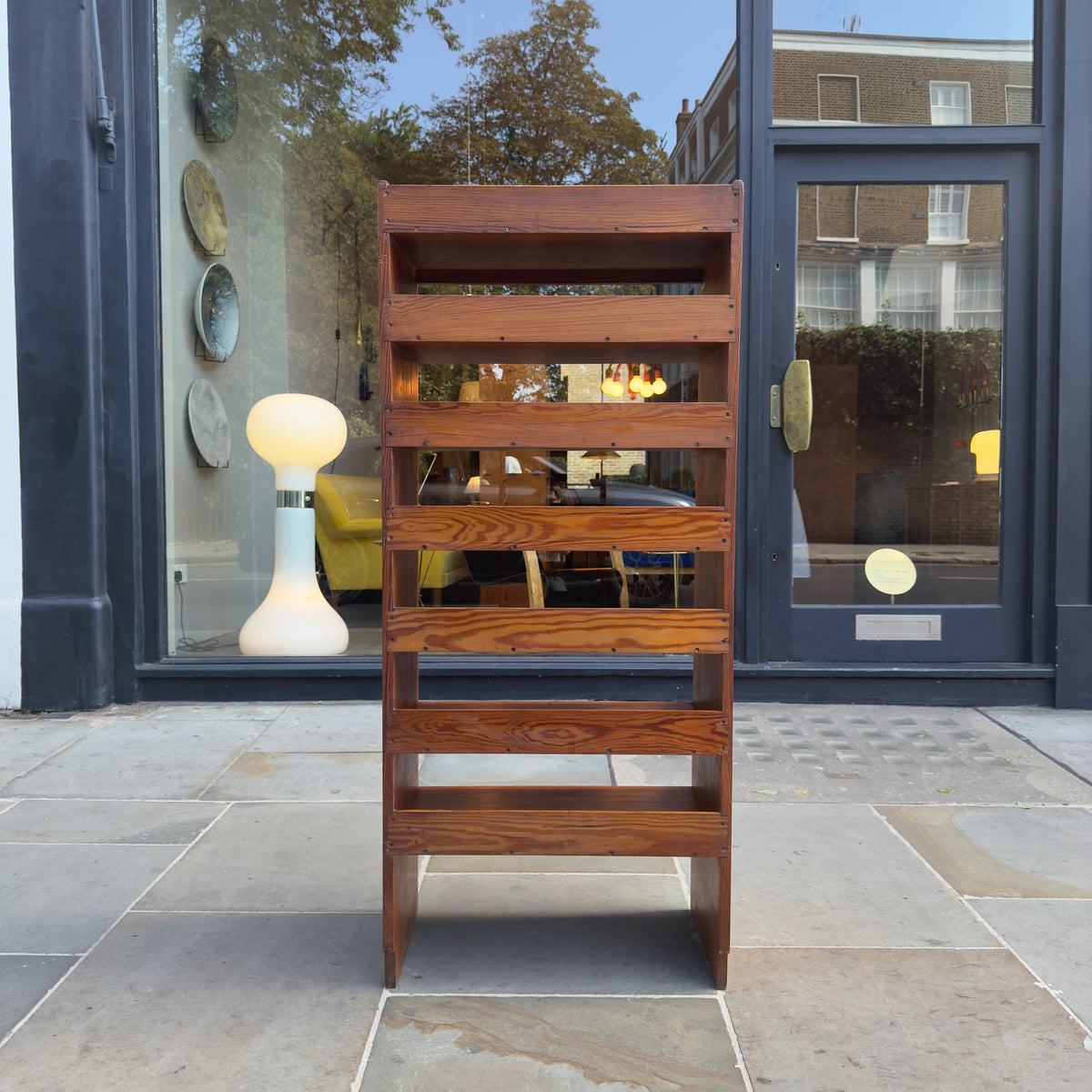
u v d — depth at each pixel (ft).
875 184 12.94
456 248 6.31
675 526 5.84
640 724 5.92
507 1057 5.08
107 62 12.58
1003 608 13.07
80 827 8.55
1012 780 9.83
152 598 13.19
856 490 13.12
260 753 10.76
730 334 5.78
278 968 6.07
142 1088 4.81
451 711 5.90
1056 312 12.69
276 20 16.07
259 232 16.38
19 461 12.53
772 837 8.30
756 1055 5.10
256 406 14.34
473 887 7.43
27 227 12.32
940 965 6.10
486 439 5.81
